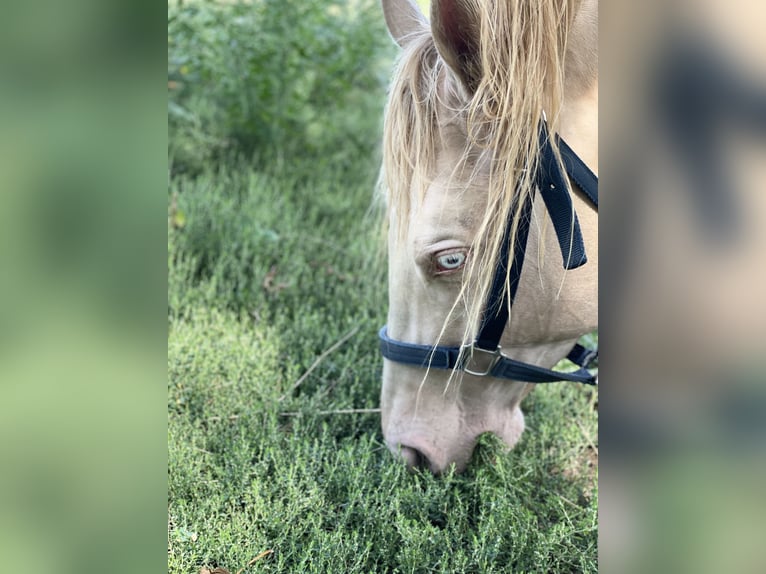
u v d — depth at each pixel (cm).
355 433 197
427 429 160
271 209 304
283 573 154
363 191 331
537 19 107
